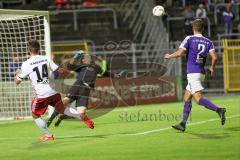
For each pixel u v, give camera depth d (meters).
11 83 40.66
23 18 38.66
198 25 28.36
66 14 72.50
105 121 37.28
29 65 27.33
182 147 24.66
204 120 35.31
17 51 39.84
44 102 27.62
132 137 28.44
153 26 63.03
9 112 40.91
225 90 59.84
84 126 34.44
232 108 43.44
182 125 29.38
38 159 22.92
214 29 68.81
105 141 27.34
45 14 38.28
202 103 28.48
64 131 32.19
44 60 27.59
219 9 70.81
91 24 71.38
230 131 29.48
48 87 27.59
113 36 69.62
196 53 28.23
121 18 71.44
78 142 27.34
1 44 40.00
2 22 40.97
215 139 26.72
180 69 54.66
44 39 39.03
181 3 71.31
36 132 32.31
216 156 22.20
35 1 75.38
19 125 36.56
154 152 23.61
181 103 51.41
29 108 40.75
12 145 27.27
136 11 71.44
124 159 22.30
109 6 72.75
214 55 28.19
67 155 23.59
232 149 23.67
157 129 31.44
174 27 69.38
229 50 59.72
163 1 62.91
